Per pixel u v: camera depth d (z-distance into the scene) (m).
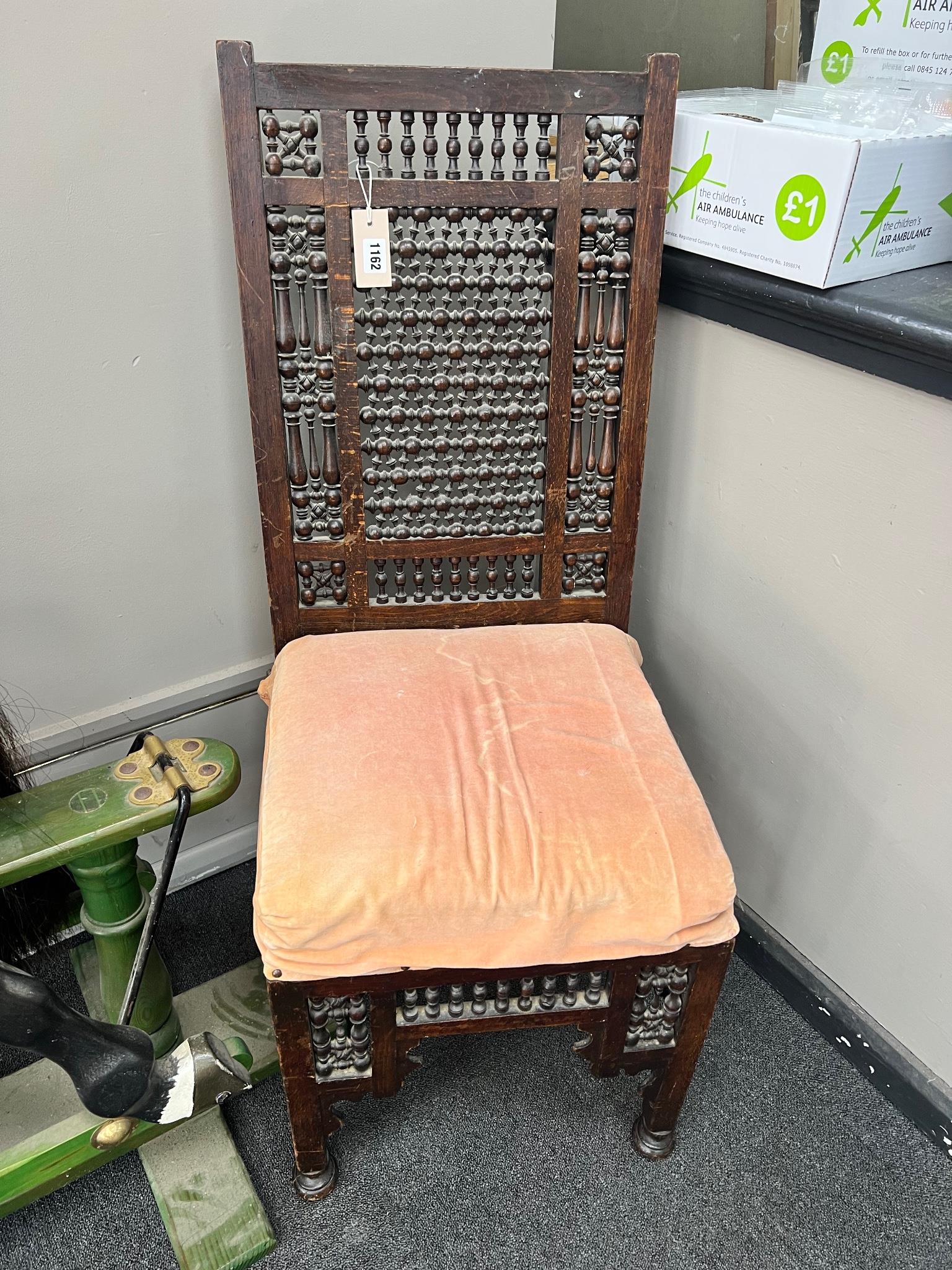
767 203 0.90
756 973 1.34
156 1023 1.12
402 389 1.04
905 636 0.96
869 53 1.06
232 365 1.12
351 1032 0.92
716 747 1.30
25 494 1.05
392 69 0.85
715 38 1.32
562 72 0.87
